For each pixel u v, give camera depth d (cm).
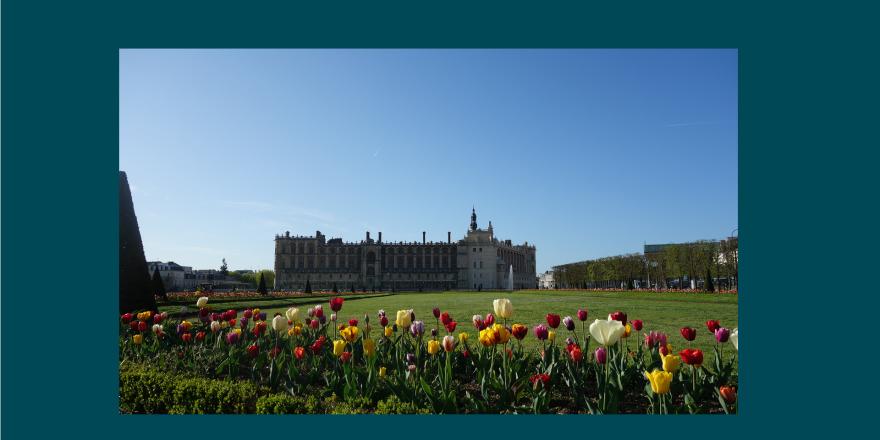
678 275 11088
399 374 1171
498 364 1280
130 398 1260
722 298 5153
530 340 2011
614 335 937
